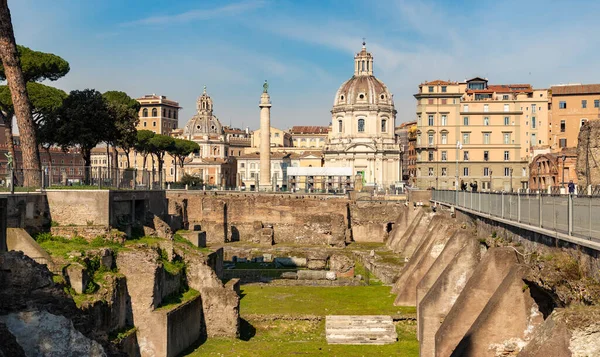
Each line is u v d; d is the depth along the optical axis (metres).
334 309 58.56
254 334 52.16
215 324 49.84
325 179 194.25
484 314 33.25
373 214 120.81
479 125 156.75
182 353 45.34
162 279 45.53
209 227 114.25
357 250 101.12
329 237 114.25
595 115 134.62
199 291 50.16
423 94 156.50
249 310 58.25
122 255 43.69
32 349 31.59
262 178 160.88
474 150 156.88
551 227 33.03
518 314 32.91
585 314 23.88
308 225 115.69
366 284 72.94
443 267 51.38
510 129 156.00
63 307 33.06
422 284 51.41
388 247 105.00
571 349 23.78
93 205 48.81
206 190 143.25
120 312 42.09
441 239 59.75
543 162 106.81
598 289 26.27
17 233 39.22
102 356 33.00
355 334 50.69
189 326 47.16
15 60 53.50
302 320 55.22
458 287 45.09
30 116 54.09
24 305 31.81
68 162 165.62
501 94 163.00
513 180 156.00
